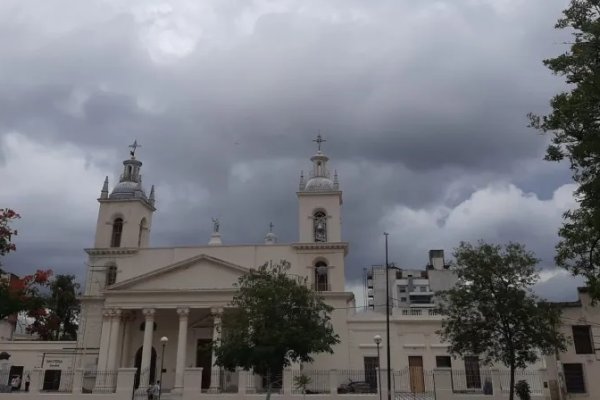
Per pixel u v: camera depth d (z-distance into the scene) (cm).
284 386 3666
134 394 3772
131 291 4841
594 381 3334
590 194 1738
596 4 1728
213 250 5206
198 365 4906
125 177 5772
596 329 3403
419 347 4738
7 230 3094
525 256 2948
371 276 9144
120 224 5516
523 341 2844
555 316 2861
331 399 3491
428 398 3541
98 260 5300
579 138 1745
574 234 1872
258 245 5175
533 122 1812
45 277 3650
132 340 5041
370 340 4800
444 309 3064
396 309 5291
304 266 5062
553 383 3325
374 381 4456
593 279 1856
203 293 4766
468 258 2981
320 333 3036
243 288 3194
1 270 3244
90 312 5100
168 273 4947
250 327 2986
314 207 5331
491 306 2888
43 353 4959
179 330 4722
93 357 4897
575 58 1698
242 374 3675
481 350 2930
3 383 4594
